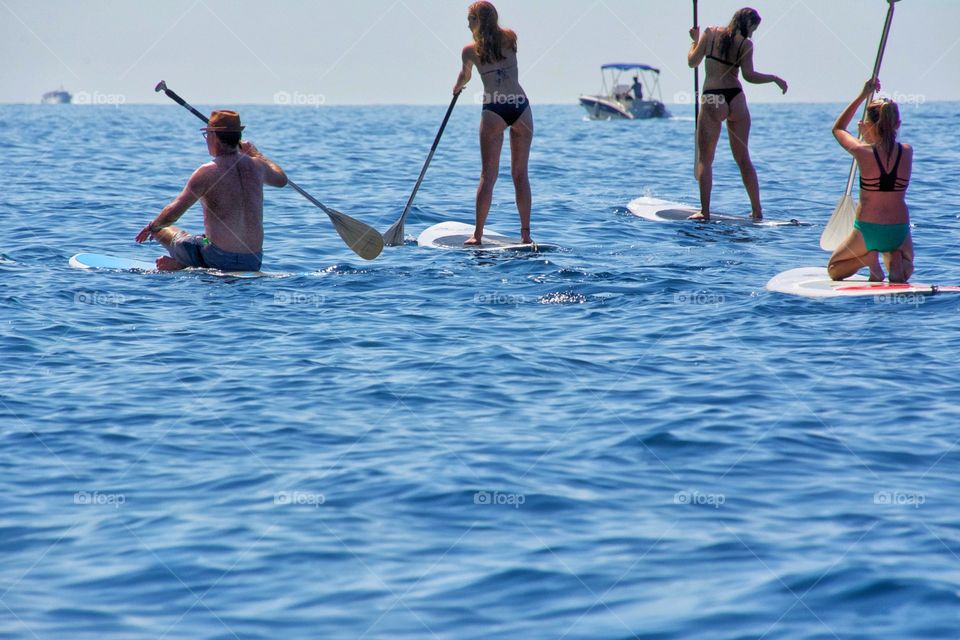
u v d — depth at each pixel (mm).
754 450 15445
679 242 34906
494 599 11109
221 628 10523
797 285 26594
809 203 46969
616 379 19000
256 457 15141
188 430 16219
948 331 22125
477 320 23531
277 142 94438
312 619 10703
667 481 14352
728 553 12133
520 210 33969
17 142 89688
